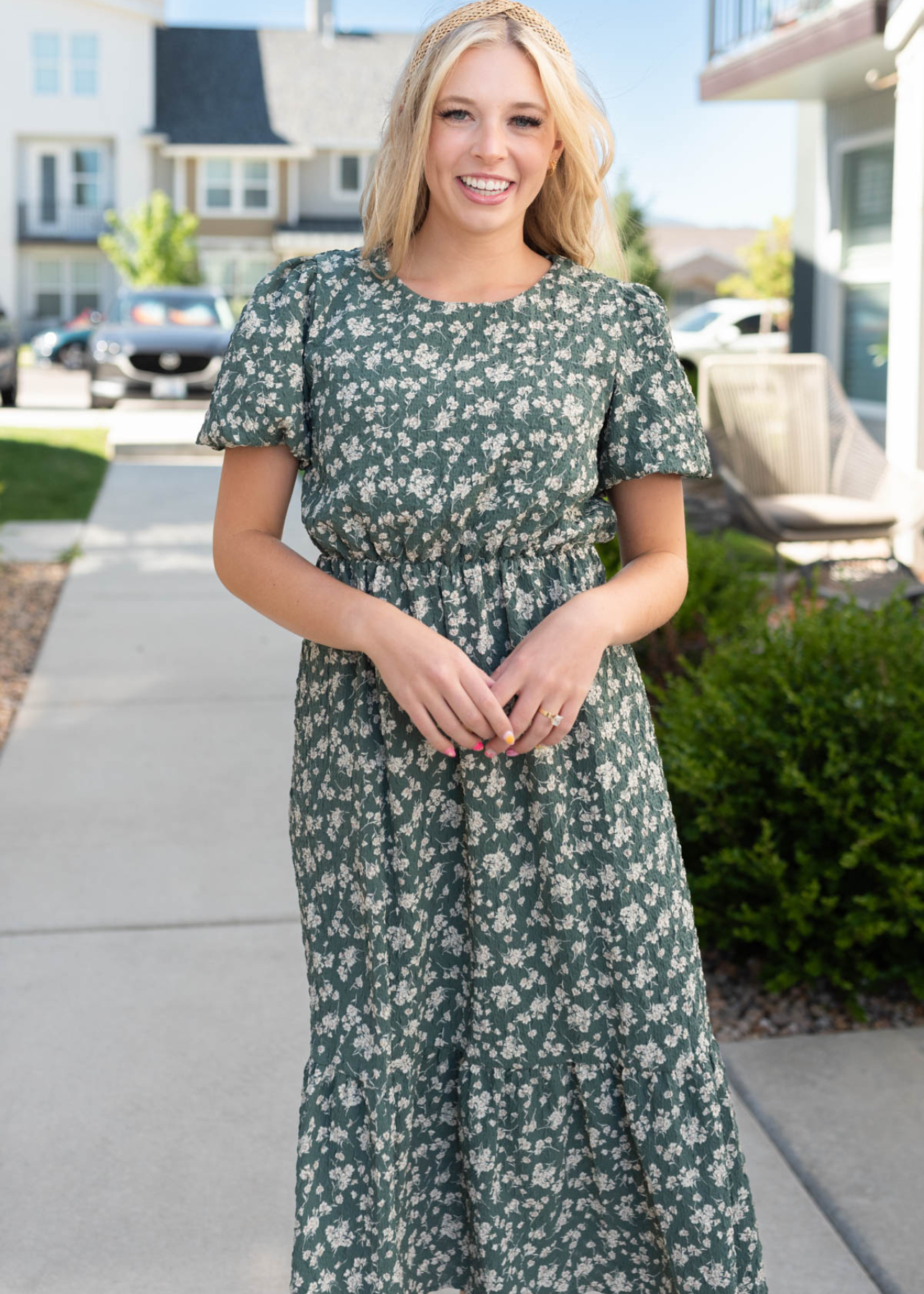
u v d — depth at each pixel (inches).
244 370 60.9
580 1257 67.6
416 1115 64.8
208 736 182.4
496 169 58.8
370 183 62.9
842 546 288.0
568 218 65.3
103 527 330.6
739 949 123.8
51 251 1360.7
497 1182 64.1
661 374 63.3
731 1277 63.6
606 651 64.2
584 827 62.8
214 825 152.2
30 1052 105.9
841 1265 82.8
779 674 126.0
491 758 61.4
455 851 63.3
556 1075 64.3
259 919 129.1
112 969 119.1
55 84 1320.1
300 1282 61.1
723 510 275.1
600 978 63.5
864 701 119.1
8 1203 88.4
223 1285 81.4
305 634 61.2
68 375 1011.9
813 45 307.9
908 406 275.1
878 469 253.3
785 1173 92.0
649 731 66.0
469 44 57.8
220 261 1364.4
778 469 261.3
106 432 498.6
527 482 60.2
